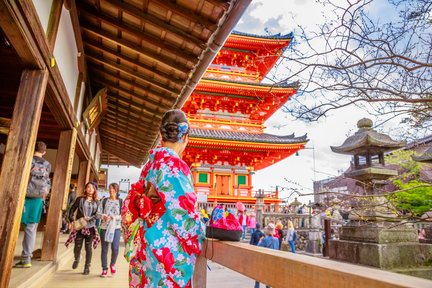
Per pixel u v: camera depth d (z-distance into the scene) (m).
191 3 4.33
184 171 1.56
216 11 4.32
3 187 3.19
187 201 1.46
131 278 1.64
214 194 22.17
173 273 1.42
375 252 5.00
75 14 5.23
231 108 23.83
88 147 9.58
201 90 22.08
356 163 6.28
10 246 3.08
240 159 23.62
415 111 2.61
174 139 1.75
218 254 1.68
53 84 4.27
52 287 4.84
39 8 3.40
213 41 4.94
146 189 1.67
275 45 21.86
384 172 5.53
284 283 1.05
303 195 3.20
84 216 5.97
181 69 5.93
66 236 11.16
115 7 4.92
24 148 3.30
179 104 7.53
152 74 6.73
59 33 4.41
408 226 5.44
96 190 6.17
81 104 7.27
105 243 6.00
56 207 5.97
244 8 4.03
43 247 5.75
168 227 1.50
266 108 23.11
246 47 22.75
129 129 11.29
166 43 5.45
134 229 1.66
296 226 17.03
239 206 17.36
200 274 2.00
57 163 6.16
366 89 2.42
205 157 23.33
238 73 23.33
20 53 3.24
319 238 13.29
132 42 5.80
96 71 7.78
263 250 1.27
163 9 4.63
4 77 5.78
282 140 22.20
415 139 3.12
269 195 22.61
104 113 9.86
